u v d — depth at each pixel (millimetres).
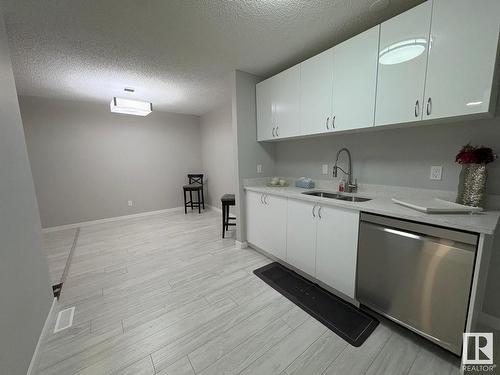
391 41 1509
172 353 1367
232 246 3045
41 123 3668
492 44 1144
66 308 1797
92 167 4156
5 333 1043
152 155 4805
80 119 3982
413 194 1828
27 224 1436
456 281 1185
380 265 1517
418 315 1355
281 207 2312
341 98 1855
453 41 1257
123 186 4512
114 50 2115
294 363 1285
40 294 1509
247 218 2891
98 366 1288
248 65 2512
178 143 5129
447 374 1204
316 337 1467
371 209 1513
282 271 2336
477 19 1170
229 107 4246
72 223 4031
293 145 2865
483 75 1183
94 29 1775
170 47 2090
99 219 4289
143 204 4781
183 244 3141
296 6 1552
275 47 2121
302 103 2201
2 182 1171
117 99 3141
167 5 1519
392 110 1554
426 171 1757
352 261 1689
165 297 1928
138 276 2287
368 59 1645
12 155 1332
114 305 1829
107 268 2465
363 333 1491
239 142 2758
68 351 1392
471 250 1121
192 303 1842
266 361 1302
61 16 1600
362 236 1602
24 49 2029
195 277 2250
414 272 1347
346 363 1278
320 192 2410
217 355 1348
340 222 1748
